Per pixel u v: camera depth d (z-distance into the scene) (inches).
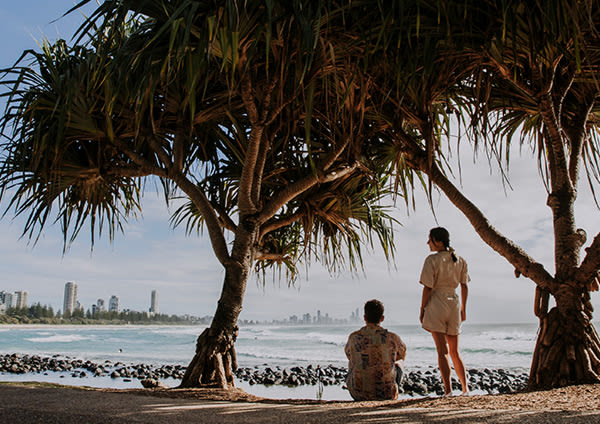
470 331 1465.3
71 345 981.2
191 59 115.8
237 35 106.8
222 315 147.1
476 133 127.2
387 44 107.0
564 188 128.4
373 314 115.6
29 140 150.1
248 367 420.5
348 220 199.6
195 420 56.7
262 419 58.9
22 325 3806.6
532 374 119.3
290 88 138.6
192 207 214.1
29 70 147.0
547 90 119.8
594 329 116.0
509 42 112.7
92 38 132.4
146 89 114.0
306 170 178.2
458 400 92.6
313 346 890.1
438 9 103.3
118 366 422.6
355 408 73.8
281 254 213.6
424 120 136.6
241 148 168.6
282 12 114.3
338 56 125.8
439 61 123.4
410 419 60.0
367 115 154.7
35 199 155.1
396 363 115.6
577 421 57.0
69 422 53.2
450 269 129.3
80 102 146.6
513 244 129.9
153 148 161.8
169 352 724.0
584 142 155.3
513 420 58.3
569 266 120.0
